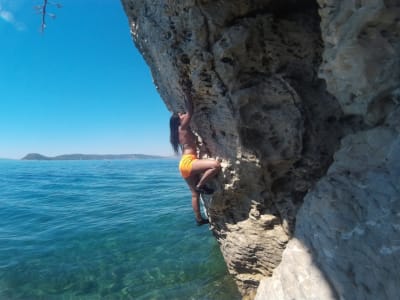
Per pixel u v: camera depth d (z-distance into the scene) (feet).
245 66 12.85
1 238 29.19
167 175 112.68
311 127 12.77
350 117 12.39
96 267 21.63
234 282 17.48
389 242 8.12
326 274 9.27
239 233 15.29
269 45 12.77
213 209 15.57
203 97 13.91
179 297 16.69
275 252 14.26
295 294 9.68
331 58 10.18
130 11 16.34
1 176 108.47
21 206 45.60
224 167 14.05
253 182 13.80
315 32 12.97
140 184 76.33
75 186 72.69
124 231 29.99
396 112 9.96
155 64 16.78
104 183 80.07
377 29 9.13
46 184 78.48
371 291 7.99
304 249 10.64
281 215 13.83
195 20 12.08
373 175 9.69
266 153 13.07
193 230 28.89
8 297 18.15
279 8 12.98
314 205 11.09
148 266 21.09
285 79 12.76
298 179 13.34
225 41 12.16
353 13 8.92
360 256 8.68
